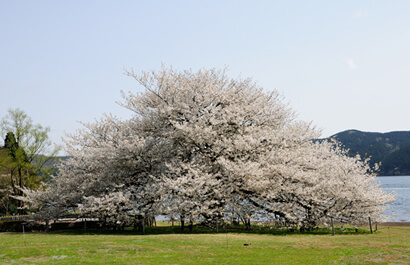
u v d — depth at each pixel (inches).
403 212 1807.3
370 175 946.1
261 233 836.0
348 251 518.9
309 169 944.3
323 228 994.7
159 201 845.2
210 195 885.2
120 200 854.5
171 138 984.9
